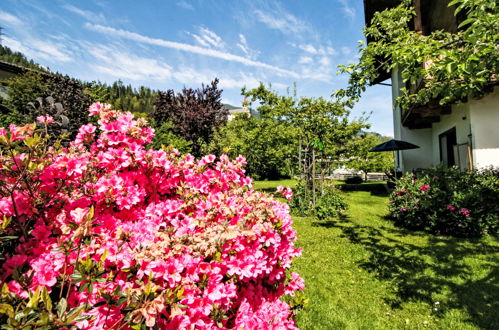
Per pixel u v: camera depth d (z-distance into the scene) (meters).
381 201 9.81
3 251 1.26
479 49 2.88
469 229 5.18
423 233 5.50
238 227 1.47
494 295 3.01
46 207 1.45
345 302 2.99
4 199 1.31
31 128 1.44
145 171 1.84
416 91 6.36
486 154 6.67
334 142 11.70
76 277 1.01
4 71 17.81
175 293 1.15
